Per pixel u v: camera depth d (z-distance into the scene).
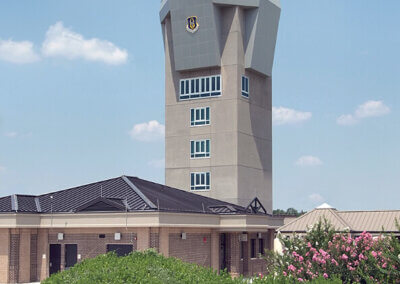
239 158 72.38
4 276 43.28
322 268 20.56
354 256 20.55
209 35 72.69
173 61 77.00
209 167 73.56
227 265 48.91
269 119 79.62
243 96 73.94
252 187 74.81
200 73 74.94
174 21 74.31
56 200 47.47
